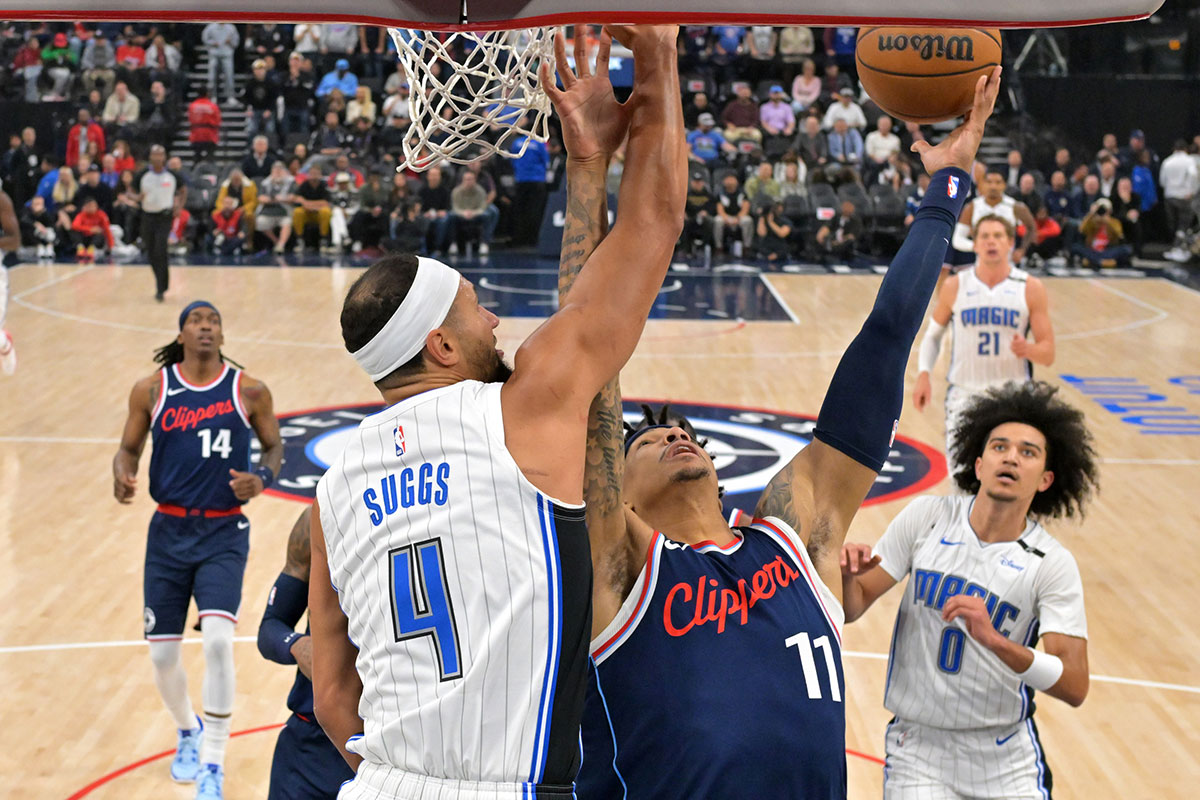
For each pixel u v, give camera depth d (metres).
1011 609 3.60
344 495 1.83
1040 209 18.94
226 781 4.73
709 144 19.86
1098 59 20.84
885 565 3.75
